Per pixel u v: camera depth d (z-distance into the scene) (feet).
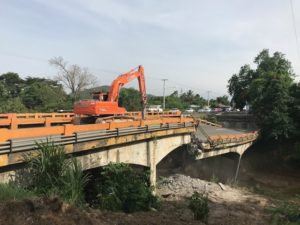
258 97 164.96
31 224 25.14
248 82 227.40
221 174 119.75
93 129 57.98
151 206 49.03
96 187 51.70
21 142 43.19
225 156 126.52
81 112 91.35
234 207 70.74
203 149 101.50
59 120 88.84
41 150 42.24
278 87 157.89
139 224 31.96
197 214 44.04
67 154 51.49
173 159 107.45
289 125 153.28
